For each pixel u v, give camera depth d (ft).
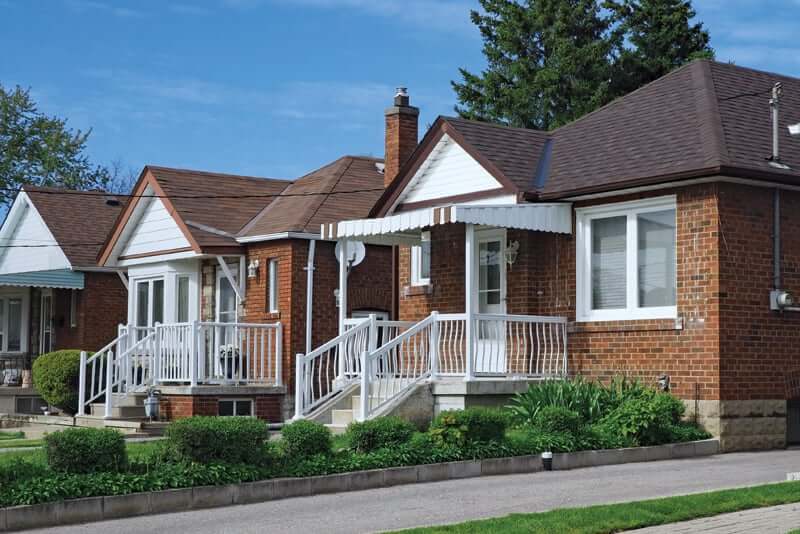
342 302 68.39
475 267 69.77
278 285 83.61
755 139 61.26
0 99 177.37
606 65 139.64
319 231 82.89
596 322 62.75
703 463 52.44
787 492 41.27
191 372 74.33
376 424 49.03
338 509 40.37
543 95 140.36
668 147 61.52
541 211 63.10
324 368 83.35
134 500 39.45
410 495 43.45
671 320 58.90
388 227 64.23
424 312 73.20
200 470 41.83
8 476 39.19
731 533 34.12
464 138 68.54
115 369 80.89
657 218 60.75
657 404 54.85
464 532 34.32
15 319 114.62
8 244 114.62
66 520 37.83
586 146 67.77
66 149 182.39
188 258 87.81
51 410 92.43
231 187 92.94
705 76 66.90
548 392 58.44
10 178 175.42
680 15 142.00
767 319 58.85
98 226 109.09
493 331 67.67
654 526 35.70
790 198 60.54
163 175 90.58
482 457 49.24
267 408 77.56
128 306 94.73
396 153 84.38
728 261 57.52
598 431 54.39
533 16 147.02
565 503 41.01
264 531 36.09
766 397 58.49
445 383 60.64
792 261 60.18
